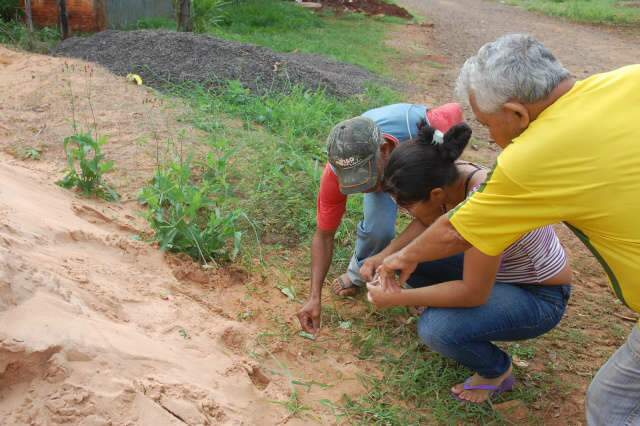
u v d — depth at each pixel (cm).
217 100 636
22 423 201
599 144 194
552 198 200
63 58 735
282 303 352
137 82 666
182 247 370
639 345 213
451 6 2388
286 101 657
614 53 1455
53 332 219
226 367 274
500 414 293
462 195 269
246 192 462
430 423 285
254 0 1652
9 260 236
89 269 297
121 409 214
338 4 1934
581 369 334
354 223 442
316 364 311
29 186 372
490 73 204
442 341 277
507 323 272
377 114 303
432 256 240
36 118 550
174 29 1085
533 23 1978
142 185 447
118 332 248
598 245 210
